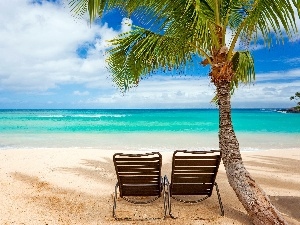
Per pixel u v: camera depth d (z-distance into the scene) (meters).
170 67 6.03
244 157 10.84
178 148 14.04
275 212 4.48
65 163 9.45
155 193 5.29
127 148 14.17
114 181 7.36
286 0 4.24
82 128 27.27
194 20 4.46
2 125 31.28
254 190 4.62
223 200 5.79
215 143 15.89
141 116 54.78
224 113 4.95
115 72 6.84
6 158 10.16
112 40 6.24
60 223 4.71
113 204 5.48
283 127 27.92
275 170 8.73
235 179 4.75
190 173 5.01
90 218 4.92
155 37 5.63
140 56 6.16
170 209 4.97
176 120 41.19
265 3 4.49
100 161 9.88
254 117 50.84
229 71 4.99
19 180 7.29
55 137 19.67
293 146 15.04
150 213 5.11
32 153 11.24
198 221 4.77
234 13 6.41
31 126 29.77
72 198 5.98
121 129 26.08
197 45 5.30
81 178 7.59
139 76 6.66
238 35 4.99
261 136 19.89
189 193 5.23
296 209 5.39
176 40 5.05
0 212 5.11
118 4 5.14
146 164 4.94
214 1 4.91
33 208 5.36
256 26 4.77
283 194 6.30
